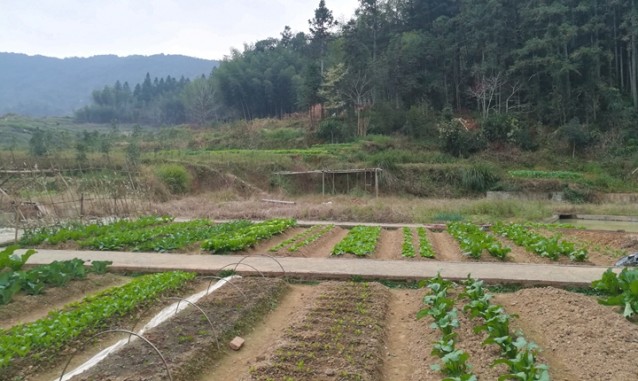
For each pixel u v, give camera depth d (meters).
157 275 12.29
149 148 57.03
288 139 57.22
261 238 18.42
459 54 63.09
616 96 55.38
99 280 12.70
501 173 43.38
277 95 83.00
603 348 7.57
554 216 31.64
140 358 7.37
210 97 85.25
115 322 9.27
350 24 69.50
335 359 7.44
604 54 56.56
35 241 17.66
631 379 6.54
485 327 7.90
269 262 14.45
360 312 9.84
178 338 8.18
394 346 8.60
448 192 41.38
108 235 18.16
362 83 62.06
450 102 63.44
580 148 51.72
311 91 63.38
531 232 20.25
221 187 39.66
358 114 58.25
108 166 31.25
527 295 10.95
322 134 56.09
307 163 44.28
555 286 12.20
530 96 58.72
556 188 41.09
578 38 61.16
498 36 60.47
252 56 88.94
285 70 82.31
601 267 13.95
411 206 31.81
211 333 8.44
